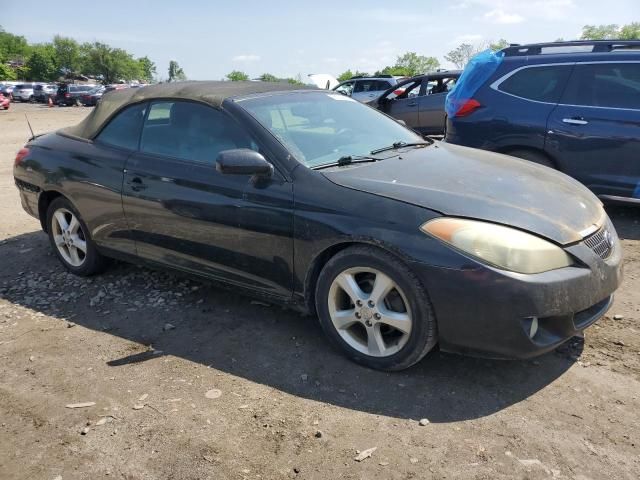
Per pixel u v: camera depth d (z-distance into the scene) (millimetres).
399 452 2414
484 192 2988
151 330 3625
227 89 3840
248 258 3387
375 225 2846
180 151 3732
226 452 2463
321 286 3121
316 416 2684
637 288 4012
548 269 2674
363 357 3061
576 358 3100
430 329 2805
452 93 6457
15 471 2408
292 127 3564
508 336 2656
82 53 105375
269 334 3506
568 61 5656
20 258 5105
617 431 2496
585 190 3500
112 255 4262
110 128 4195
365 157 3471
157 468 2385
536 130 5742
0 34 116438
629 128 5277
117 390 2963
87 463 2438
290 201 3135
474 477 2252
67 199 4391
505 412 2658
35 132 18906
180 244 3717
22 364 3270
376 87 17859
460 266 2646
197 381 3020
